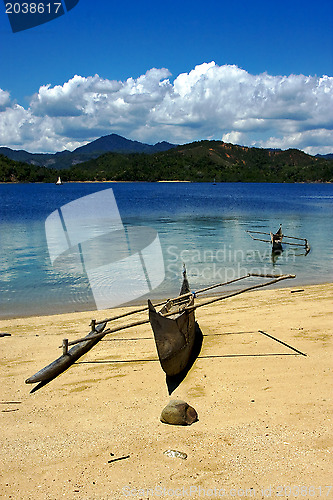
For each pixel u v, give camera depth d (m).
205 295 14.22
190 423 6.21
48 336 10.49
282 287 15.16
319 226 35.53
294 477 4.91
